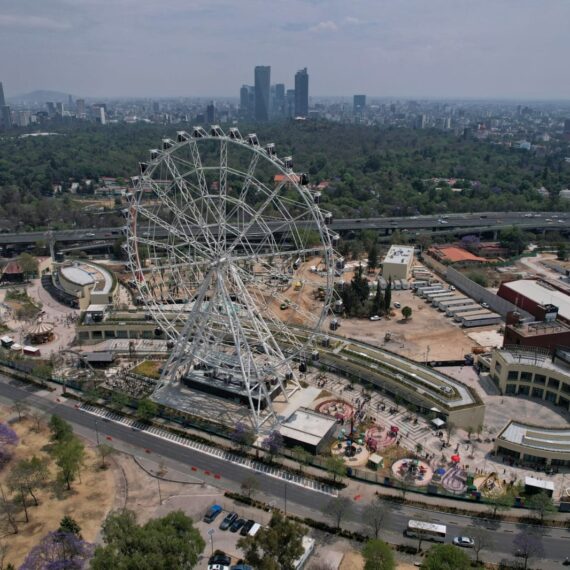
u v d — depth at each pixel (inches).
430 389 5423.2
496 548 3752.5
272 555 3289.9
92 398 5644.7
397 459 4697.3
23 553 3686.0
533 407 5629.9
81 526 3919.8
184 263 5920.3
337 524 3932.1
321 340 6397.6
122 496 4259.4
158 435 5088.6
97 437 5034.5
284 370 5910.4
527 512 4111.7
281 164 4793.3
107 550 3250.5
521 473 4539.9
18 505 4141.2
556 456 4574.3
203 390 5797.2
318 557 3656.5
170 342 6368.1
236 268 5595.5
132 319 7268.7
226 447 4884.4
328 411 5423.2
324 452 4783.5
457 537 3791.8
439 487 4313.5
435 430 5128.0
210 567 3506.4
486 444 4950.8
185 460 4717.0
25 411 5408.5
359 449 4832.7
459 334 7500.0
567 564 3639.3
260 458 4729.3
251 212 5319.9
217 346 6235.2
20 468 4143.7
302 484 4416.8
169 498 4237.2
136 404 5546.3
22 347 6855.3
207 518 3969.0
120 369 6328.7
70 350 6815.9
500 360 5959.6
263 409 5423.2
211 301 5551.2
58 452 4352.9
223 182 5442.9
